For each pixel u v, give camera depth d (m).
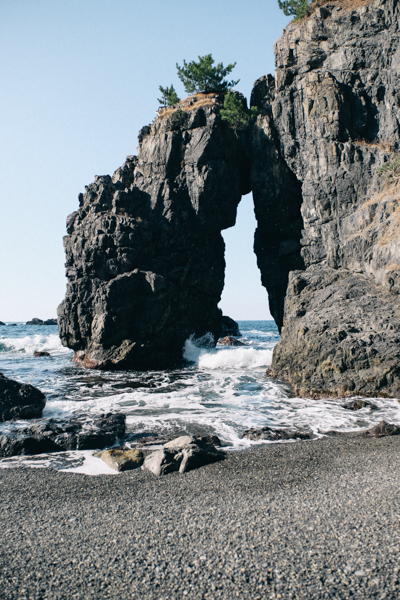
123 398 20.38
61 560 6.25
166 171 34.84
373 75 29.70
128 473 10.63
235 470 10.38
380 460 10.55
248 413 16.94
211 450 11.72
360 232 26.88
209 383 24.56
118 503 8.55
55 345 51.06
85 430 13.77
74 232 35.69
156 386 24.12
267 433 13.57
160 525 7.38
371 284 25.17
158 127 36.97
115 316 31.89
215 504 8.27
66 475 10.48
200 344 36.84
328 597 5.10
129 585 5.54
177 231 34.25
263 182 34.59
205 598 5.19
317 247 30.55
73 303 33.97
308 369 21.88
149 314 32.06
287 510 7.75
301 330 23.50
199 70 38.28
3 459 11.94
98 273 33.38
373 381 19.08
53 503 8.63
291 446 12.29
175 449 11.41
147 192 35.72
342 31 31.05
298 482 9.30
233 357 33.44
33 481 10.02
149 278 32.31
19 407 16.12
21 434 13.82
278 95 33.12
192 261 35.31
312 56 32.16
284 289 35.31
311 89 30.73
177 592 5.34
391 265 23.59
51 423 14.52
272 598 5.13
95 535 7.07
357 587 5.27
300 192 34.25
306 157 31.31
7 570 6.00
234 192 35.78
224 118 34.03
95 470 10.94
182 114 35.25
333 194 29.31
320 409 17.47
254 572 5.70
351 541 6.41
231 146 35.12
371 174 27.95
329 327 22.66
